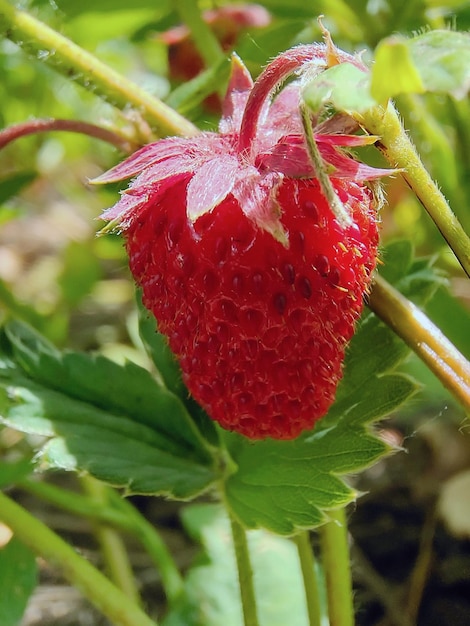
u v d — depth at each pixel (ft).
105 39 0.69
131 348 0.81
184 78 0.62
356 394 0.44
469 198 0.58
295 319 0.39
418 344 0.43
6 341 0.47
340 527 0.47
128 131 0.47
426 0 0.59
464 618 0.58
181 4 0.55
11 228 1.09
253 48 0.57
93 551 0.65
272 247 0.39
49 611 0.60
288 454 0.45
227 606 0.53
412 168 0.39
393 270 0.47
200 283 0.39
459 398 0.42
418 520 0.65
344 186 0.39
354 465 0.44
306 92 0.35
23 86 0.80
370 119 0.39
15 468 0.51
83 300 0.92
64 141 0.92
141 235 0.41
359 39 0.61
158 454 0.46
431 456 0.69
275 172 0.38
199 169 0.39
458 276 0.65
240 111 0.41
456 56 0.34
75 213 1.10
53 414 0.45
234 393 0.40
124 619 0.49
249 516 0.44
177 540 0.67
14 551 0.50
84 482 0.58
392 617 0.59
